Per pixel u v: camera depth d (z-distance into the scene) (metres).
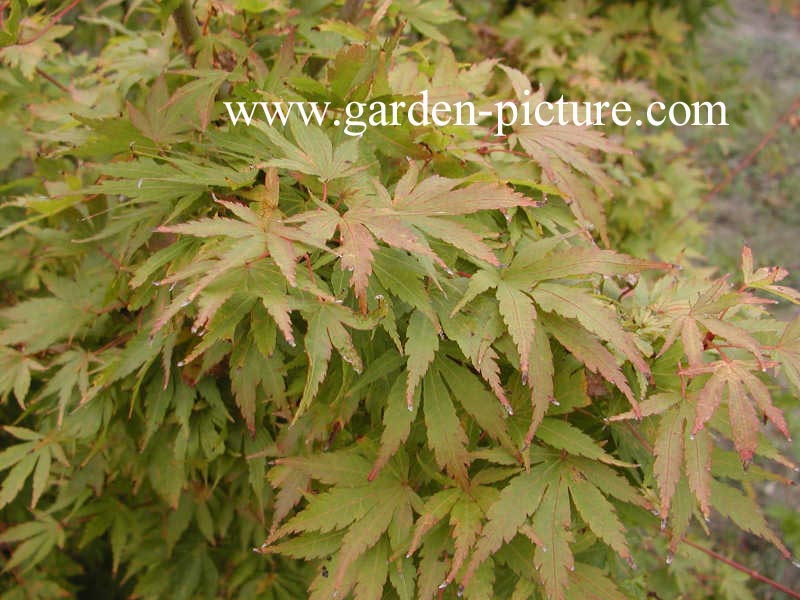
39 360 0.50
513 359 0.38
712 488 0.40
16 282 0.61
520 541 0.39
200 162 0.42
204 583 0.60
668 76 0.89
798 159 1.60
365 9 0.54
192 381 0.45
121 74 0.52
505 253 0.42
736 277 1.16
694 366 0.37
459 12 0.83
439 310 0.38
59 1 0.59
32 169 0.68
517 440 0.40
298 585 0.59
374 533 0.39
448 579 0.36
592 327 0.36
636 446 0.41
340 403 0.41
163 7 0.45
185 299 0.33
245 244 0.33
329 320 0.36
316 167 0.37
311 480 0.43
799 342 0.39
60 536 0.59
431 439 0.38
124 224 0.45
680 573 0.69
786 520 0.83
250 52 0.45
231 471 0.51
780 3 2.20
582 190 0.44
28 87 0.59
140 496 0.59
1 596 0.63
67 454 0.53
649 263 0.37
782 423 0.35
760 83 1.59
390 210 0.36
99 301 0.49
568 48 0.85
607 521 0.38
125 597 0.72
